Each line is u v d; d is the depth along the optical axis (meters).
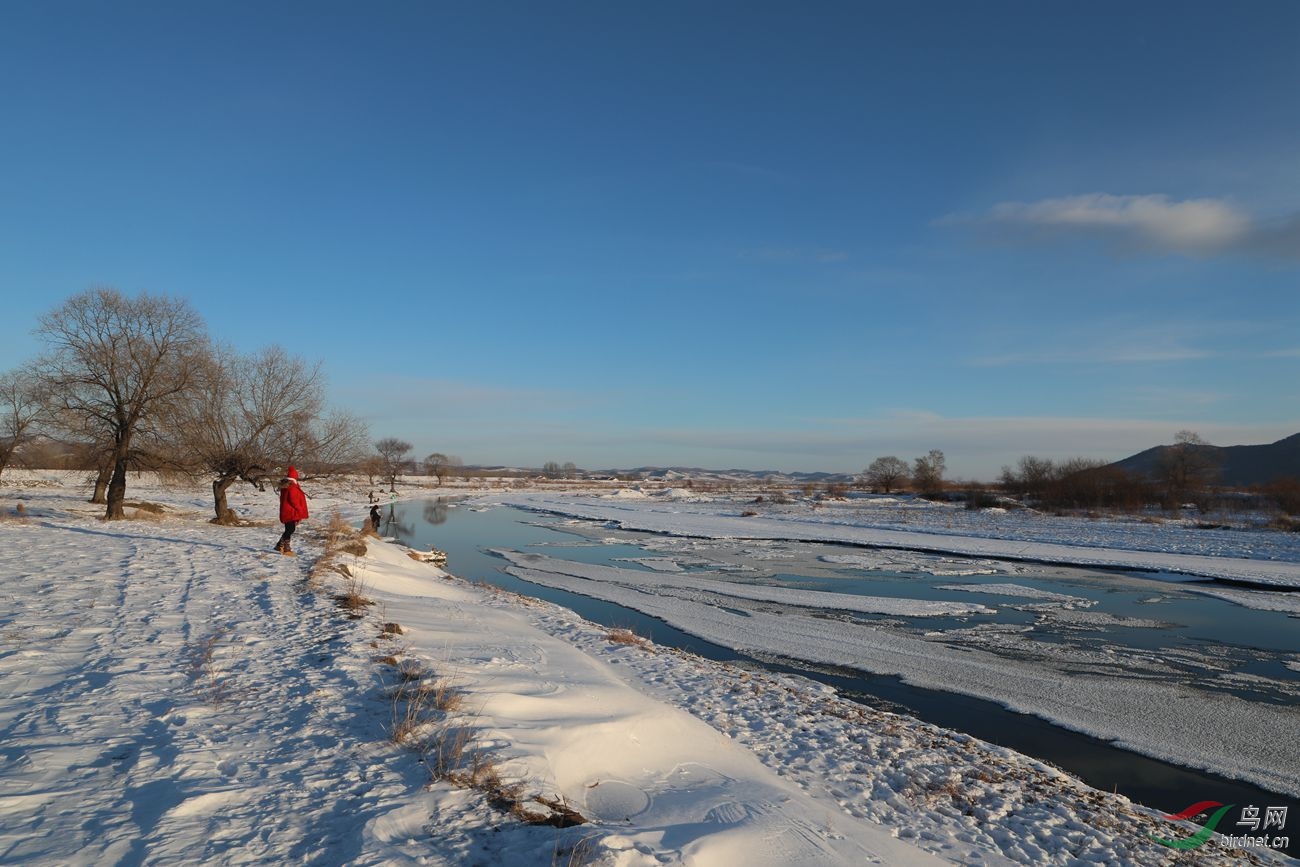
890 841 5.84
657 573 26.91
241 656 7.95
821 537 39.50
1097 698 12.40
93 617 9.28
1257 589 23.77
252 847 3.87
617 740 6.77
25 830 3.86
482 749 5.51
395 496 75.81
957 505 66.69
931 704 12.09
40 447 35.56
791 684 12.40
